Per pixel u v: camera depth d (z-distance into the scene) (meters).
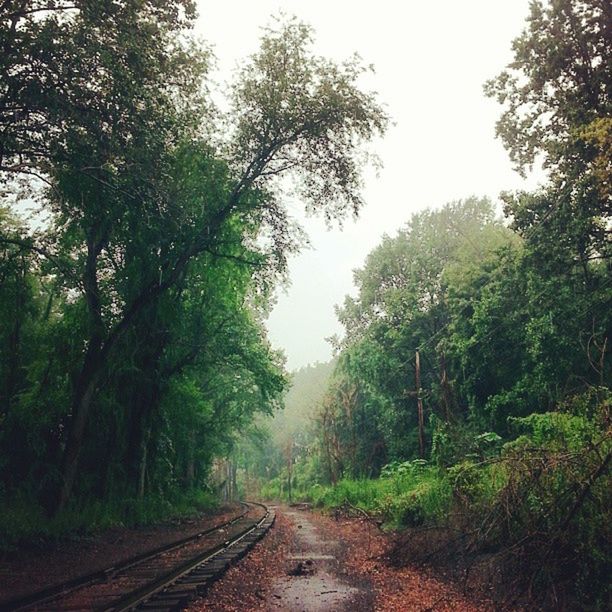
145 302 20.86
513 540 8.70
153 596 8.59
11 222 21.55
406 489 22.69
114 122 14.60
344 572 12.06
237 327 31.80
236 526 24.52
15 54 12.82
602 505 7.46
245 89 21.20
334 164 21.86
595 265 25.56
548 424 10.70
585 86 19.70
